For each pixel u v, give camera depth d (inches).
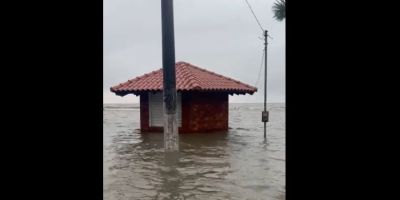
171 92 432.1
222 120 724.0
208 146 501.0
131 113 1935.3
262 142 544.4
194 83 639.8
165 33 430.6
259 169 340.5
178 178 303.9
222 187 271.6
